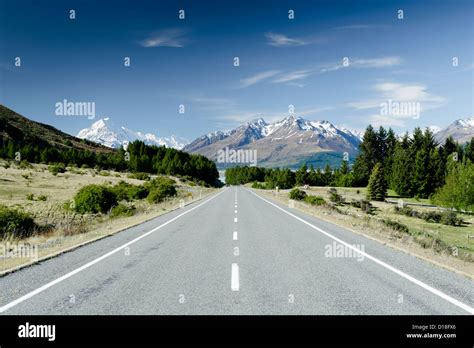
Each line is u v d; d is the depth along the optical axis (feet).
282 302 17.93
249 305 17.52
